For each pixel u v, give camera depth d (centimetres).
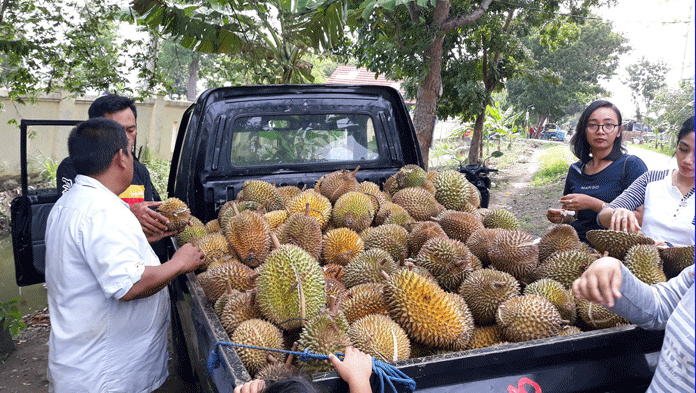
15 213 348
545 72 1398
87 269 219
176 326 354
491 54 1319
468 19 952
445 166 1672
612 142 320
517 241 243
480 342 207
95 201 217
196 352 222
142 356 237
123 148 229
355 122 406
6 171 935
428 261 248
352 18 732
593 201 308
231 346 173
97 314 222
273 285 212
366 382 146
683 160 251
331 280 242
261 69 761
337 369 150
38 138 994
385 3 595
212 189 366
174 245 318
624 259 235
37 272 356
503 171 1748
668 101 2408
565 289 227
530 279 250
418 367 153
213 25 661
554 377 165
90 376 224
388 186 381
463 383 159
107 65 734
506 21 1351
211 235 300
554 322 196
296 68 771
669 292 162
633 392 172
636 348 175
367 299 215
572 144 338
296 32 712
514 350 160
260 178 381
